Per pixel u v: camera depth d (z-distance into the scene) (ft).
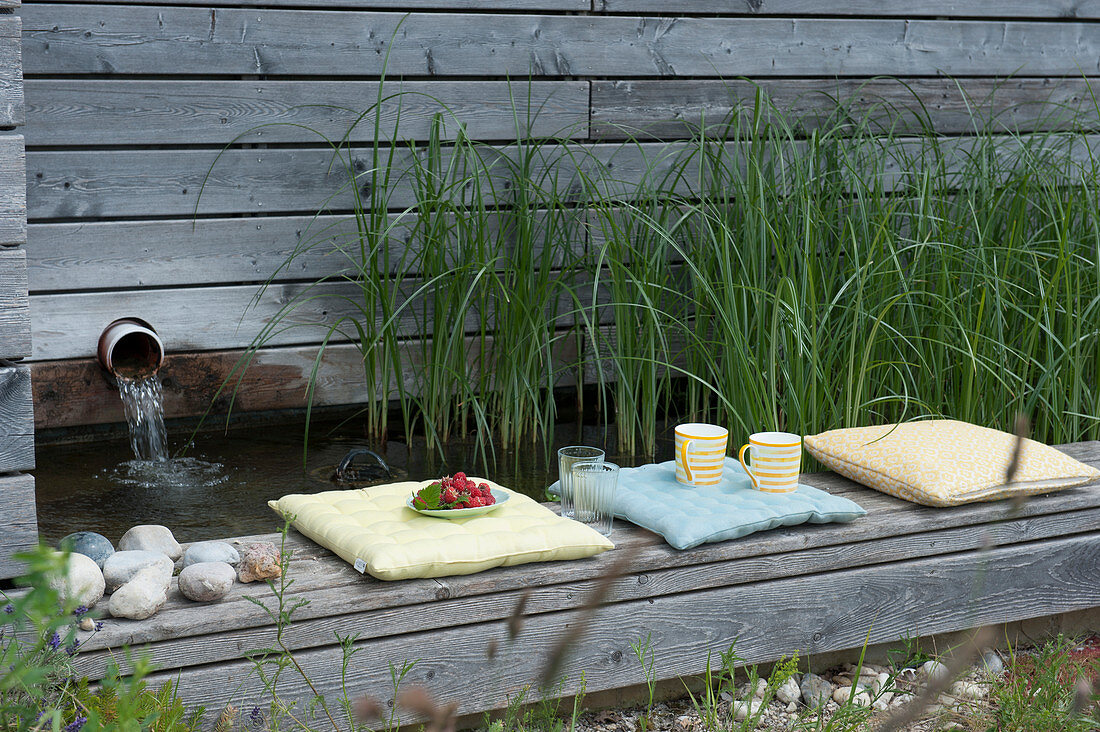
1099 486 8.75
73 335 12.14
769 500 7.73
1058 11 15.81
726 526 7.25
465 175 12.47
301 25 12.54
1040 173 13.57
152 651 5.84
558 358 14.05
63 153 11.80
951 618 8.07
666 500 7.73
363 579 6.53
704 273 12.13
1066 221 10.71
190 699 5.93
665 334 12.99
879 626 7.84
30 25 11.49
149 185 12.21
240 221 12.65
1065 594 8.49
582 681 6.60
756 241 11.72
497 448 12.33
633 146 14.03
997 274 11.02
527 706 6.75
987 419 11.30
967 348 10.86
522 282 12.39
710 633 7.27
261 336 12.44
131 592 5.90
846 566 7.69
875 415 11.80
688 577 7.14
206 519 9.64
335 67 12.75
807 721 7.16
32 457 6.07
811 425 10.12
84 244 12.02
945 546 8.00
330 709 6.27
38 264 11.85
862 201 11.94
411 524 7.06
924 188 11.56
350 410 13.69
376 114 12.16
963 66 15.51
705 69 14.28
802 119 14.57
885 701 7.38
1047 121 15.98
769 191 12.44
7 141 5.80
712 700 7.35
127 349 12.86
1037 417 12.07
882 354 11.54
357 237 13.15
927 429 8.92
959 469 8.11
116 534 9.20
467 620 6.56
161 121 12.14
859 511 7.71
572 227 13.73
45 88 11.62
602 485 7.29
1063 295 11.87
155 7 11.94
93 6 11.69
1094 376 11.84
